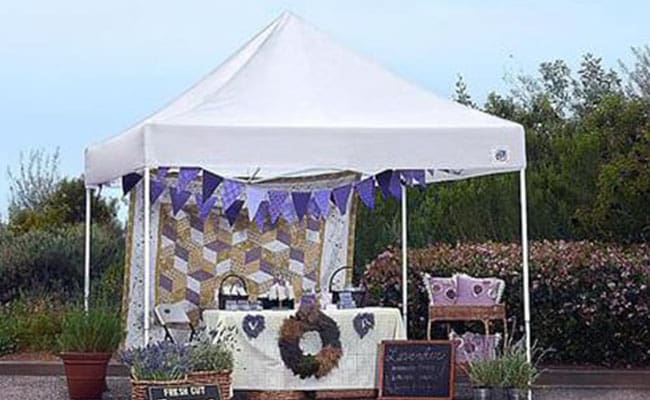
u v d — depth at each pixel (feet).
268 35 34.09
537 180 49.90
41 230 61.67
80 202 74.79
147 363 28.53
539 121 65.51
